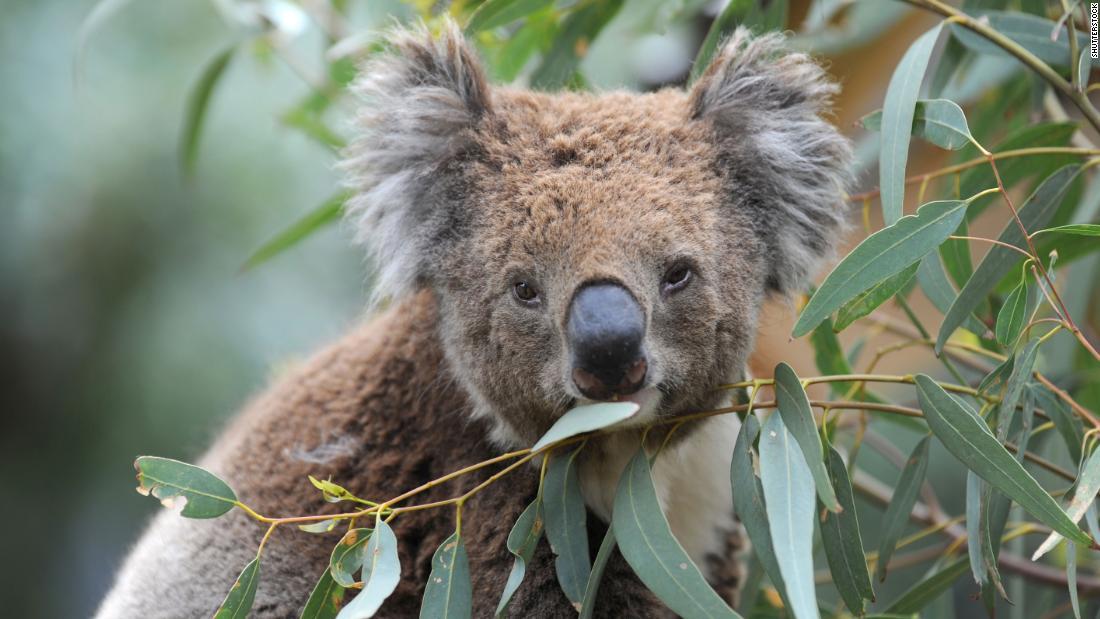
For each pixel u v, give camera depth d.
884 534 4.70
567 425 3.81
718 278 4.36
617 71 8.82
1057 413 4.43
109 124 12.66
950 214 4.00
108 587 6.98
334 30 7.50
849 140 4.93
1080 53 4.70
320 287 12.70
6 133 12.16
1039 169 5.43
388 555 3.88
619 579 4.77
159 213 12.80
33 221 12.48
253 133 12.62
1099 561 6.13
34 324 12.81
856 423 6.32
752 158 4.69
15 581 13.26
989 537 4.07
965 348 5.09
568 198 4.25
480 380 4.57
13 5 12.43
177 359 12.54
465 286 4.54
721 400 4.67
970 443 3.86
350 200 5.06
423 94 4.73
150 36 12.70
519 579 4.05
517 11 5.46
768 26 5.76
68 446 13.20
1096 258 5.79
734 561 5.80
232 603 3.99
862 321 6.27
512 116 4.72
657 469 4.98
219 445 6.39
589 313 3.96
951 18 4.55
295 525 5.33
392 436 5.30
